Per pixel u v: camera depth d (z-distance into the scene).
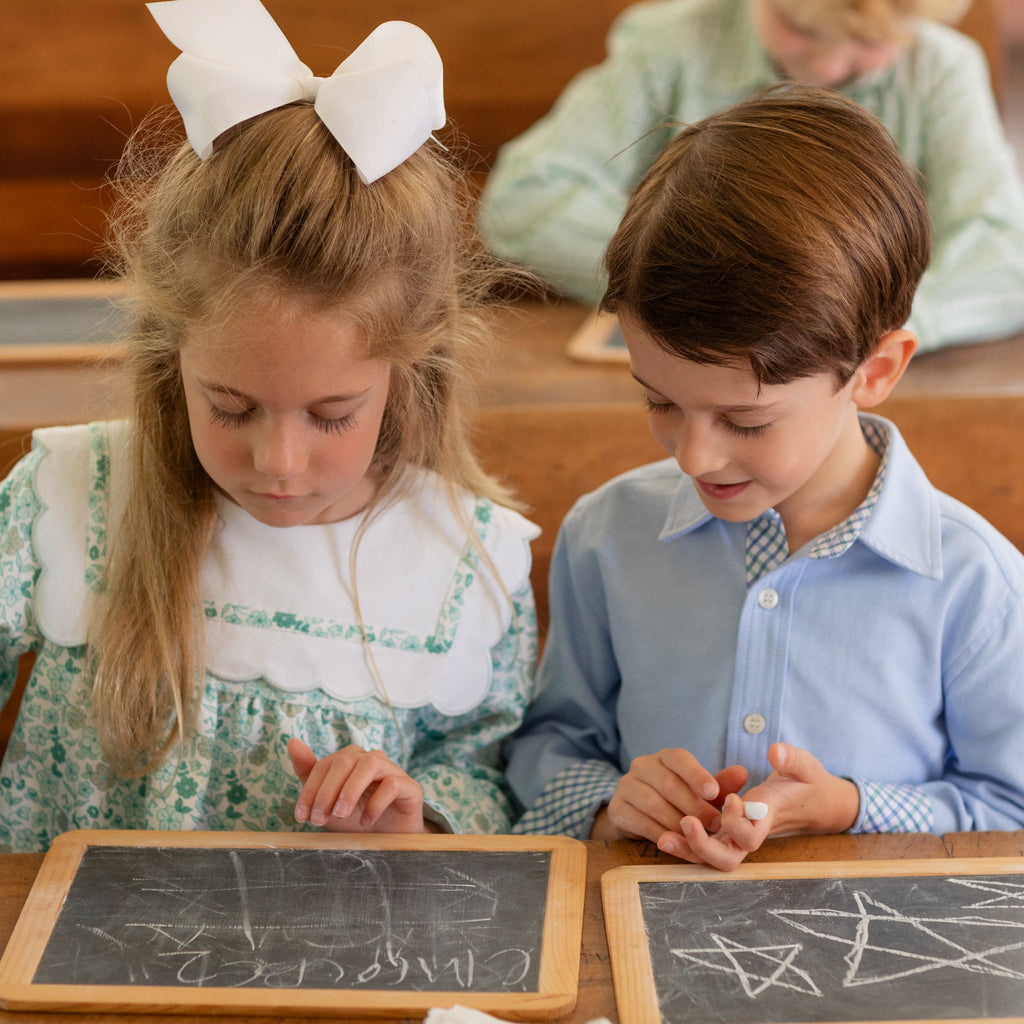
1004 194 2.19
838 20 2.06
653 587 1.15
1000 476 1.81
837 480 1.07
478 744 1.18
